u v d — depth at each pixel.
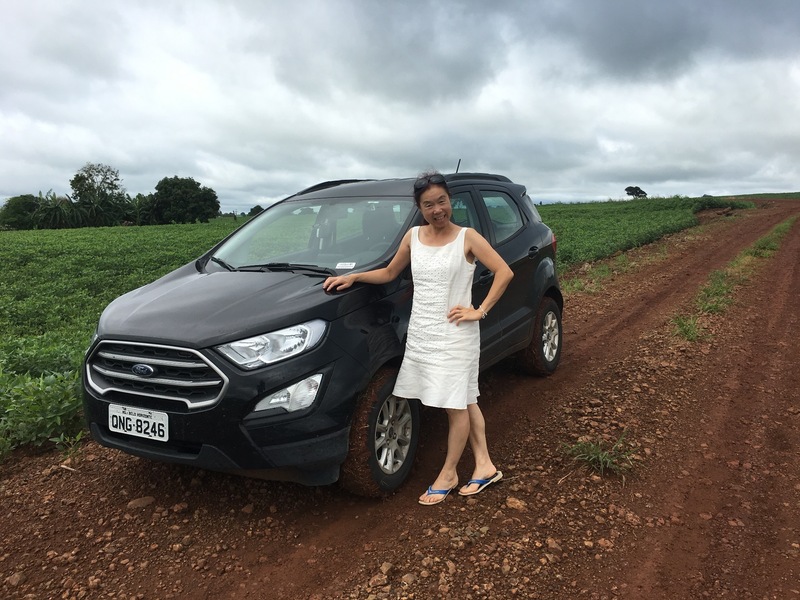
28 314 10.39
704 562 2.82
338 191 4.70
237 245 4.52
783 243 18.16
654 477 3.69
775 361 6.09
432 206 3.22
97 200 94.56
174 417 3.02
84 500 3.53
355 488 3.34
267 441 2.97
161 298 3.53
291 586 2.71
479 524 3.16
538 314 5.45
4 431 4.30
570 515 3.24
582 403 4.96
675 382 5.50
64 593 2.68
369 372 3.27
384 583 2.68
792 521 3.16
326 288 3.34
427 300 3.30
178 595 2.66
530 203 5.87
